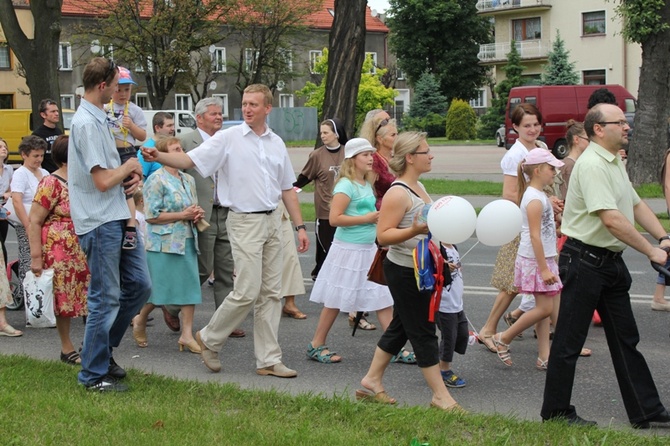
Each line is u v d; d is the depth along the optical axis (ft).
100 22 159.53
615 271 16.83
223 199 20.94
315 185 29.71
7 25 68.54
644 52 63.67
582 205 16.80
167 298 23.97
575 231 16.98
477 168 95.91
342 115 61.98
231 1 163.94
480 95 239.91
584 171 16.51
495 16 208.64
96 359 18.83
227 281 26.35
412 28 222.89
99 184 17.98
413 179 17.83
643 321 27.43
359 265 22.65
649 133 63.87
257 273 20.86
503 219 16.15
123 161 21.54
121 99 24.20
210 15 167.32
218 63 185.98
